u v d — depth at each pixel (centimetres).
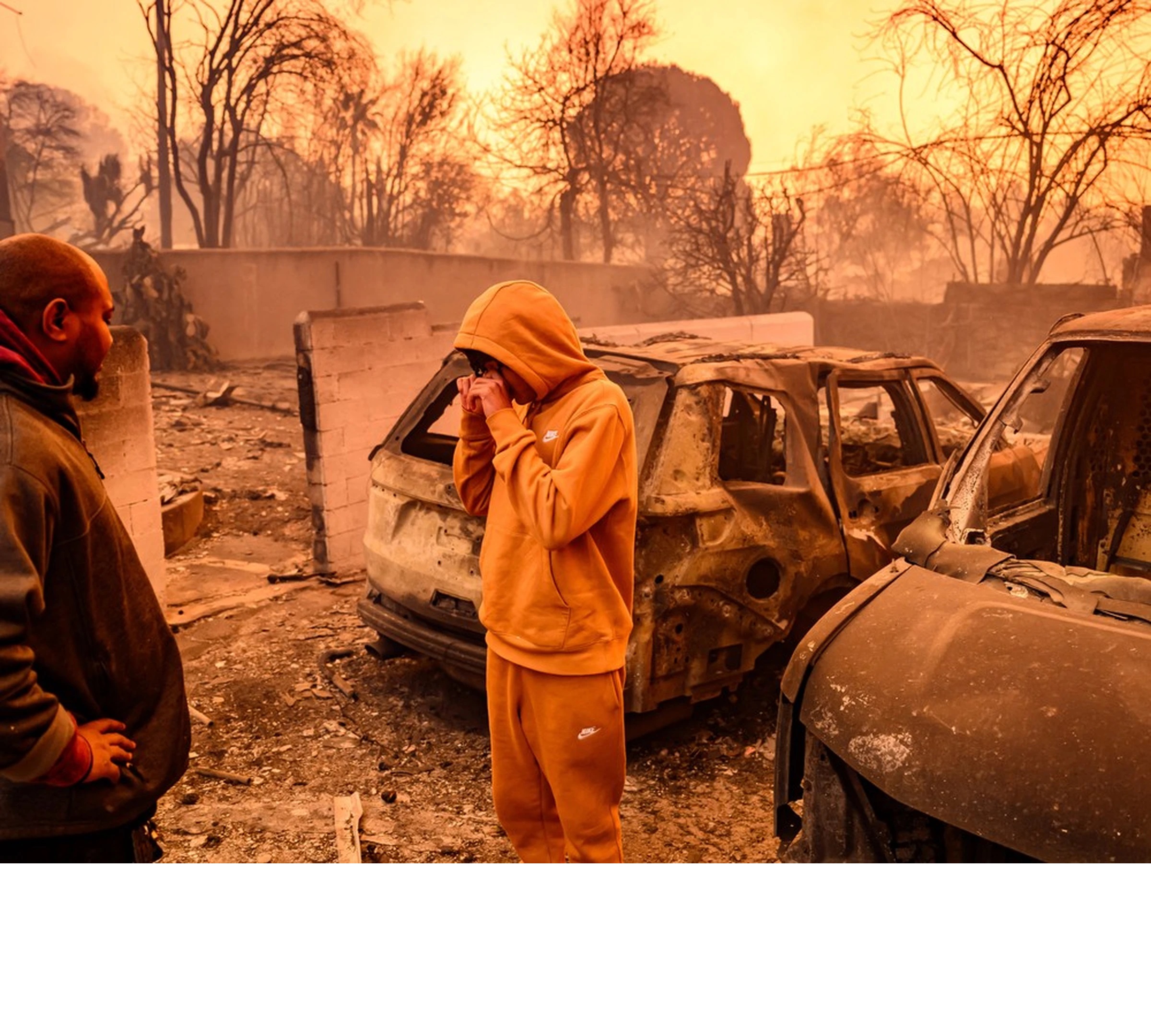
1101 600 252
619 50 2564
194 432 1137
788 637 472
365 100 2786
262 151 2984
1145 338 308
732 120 2445
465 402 251
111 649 186
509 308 245
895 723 230
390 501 445
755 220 1991
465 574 408
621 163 2653
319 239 3069
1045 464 379
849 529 449
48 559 171
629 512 254
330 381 639
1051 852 202
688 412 406
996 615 248
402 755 415
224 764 407
